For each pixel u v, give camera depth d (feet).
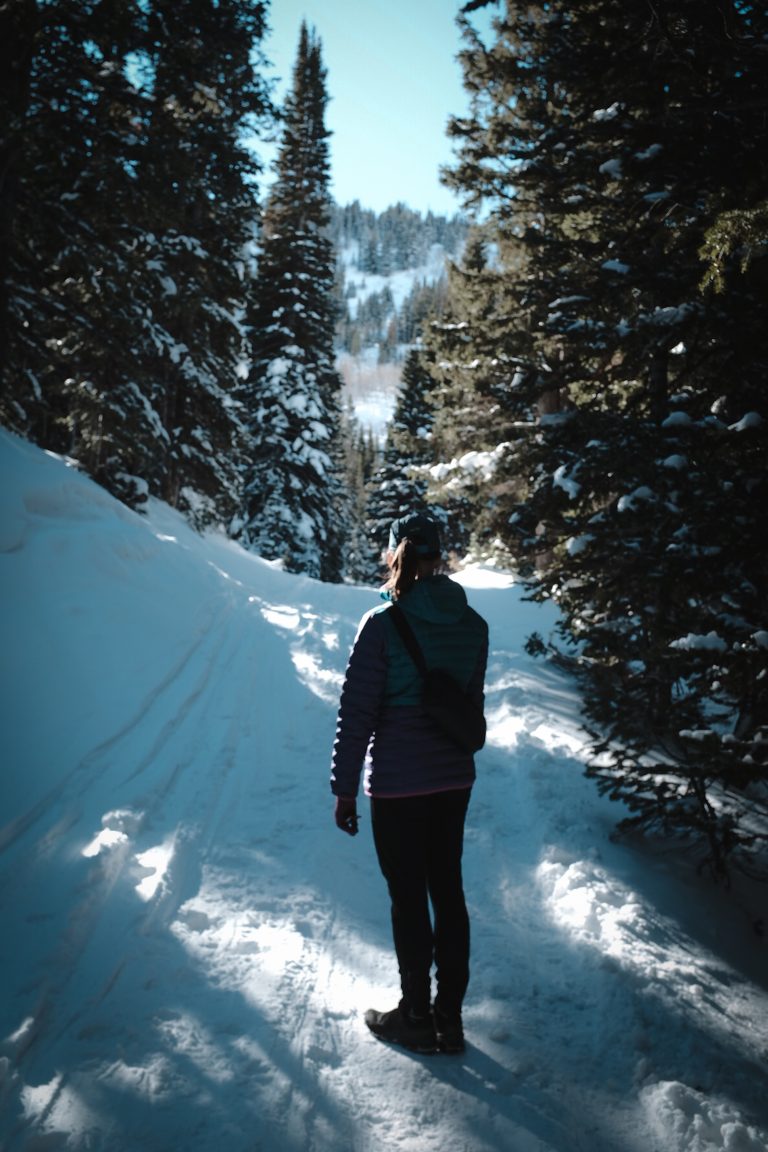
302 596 50.88
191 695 20.71
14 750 14.64
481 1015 9.13
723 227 11.26
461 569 68.69
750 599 13.56
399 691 8.65
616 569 17.74
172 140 34.40
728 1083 8.20
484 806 16.16
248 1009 8.81
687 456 15.61
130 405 47.93
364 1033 8.73
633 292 19.15
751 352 14.71
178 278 55.67
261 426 92.22
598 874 12.76
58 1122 6.81
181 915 10.69
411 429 133.28
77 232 34.37
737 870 14.14
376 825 8.68
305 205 96.48
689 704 14.01
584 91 20.90
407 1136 7.20
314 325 95.50
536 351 29.66
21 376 41.34
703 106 14.06
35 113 31.24
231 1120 7.10
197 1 33.68
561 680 27.66
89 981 8.90
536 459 23.59
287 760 17.92
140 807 13.66
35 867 11.12
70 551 24.62
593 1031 8.96
